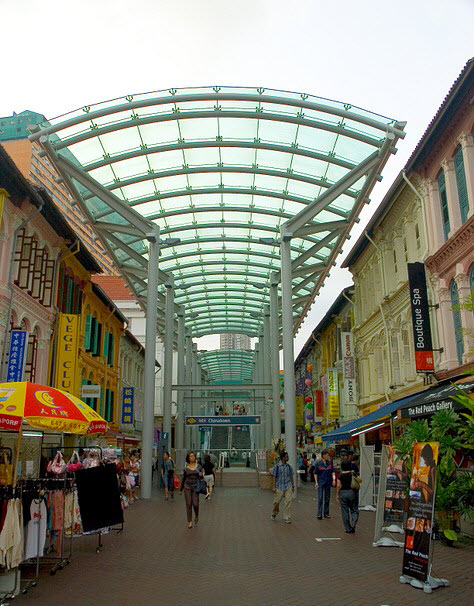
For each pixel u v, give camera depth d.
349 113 17.38
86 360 25.52
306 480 31.61
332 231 24.02
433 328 18.25
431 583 7.04
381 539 10.15
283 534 11.63
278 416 30.03
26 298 17.36
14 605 6.46
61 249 20.80
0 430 8.70
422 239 19.84
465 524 10.09
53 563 8.52
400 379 22.86
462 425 8.55
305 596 6.74
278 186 22.17
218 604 6.41
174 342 40.91
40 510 7.87
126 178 20.75
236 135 19.17
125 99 17.12
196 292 33.38
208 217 24.77
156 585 7.35
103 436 26.28
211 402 42.81
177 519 14.37
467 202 16.20
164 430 27.92
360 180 21.03
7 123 102.75
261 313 37.47
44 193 17.20
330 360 40.00
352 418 31.97
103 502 10.00
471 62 14.25
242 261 29.39
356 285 30.23
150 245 23.06
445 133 16.98
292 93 17.22
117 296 55.25
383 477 10.47
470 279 15.94
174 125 18.58
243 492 23.67
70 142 18.03
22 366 15.20
